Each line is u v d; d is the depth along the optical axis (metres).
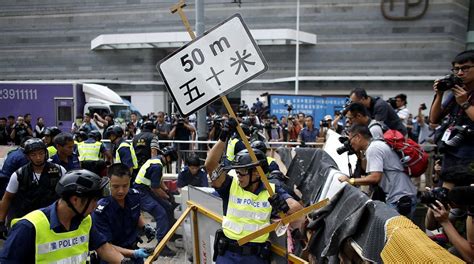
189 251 5.28
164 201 5.96
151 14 28.98
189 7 28.44
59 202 2.34
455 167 2.86
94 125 12.84
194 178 5.97
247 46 3.02
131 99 29.36
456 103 3.40
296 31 26.75
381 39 27.52
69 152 5.40
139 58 29.31
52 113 16.20
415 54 27.23
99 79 29.86
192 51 3.07
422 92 27.05
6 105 16.27
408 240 2.11
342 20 27.80
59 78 30.55
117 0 29.38
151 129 7.81
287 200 3.26
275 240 3.20
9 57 31.22
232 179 3.35
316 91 28.11
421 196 2.64
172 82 3.11
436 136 3.73
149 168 5.74
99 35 29.61
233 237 3.18
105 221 3.47
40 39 30.67
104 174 5.85
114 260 2.73
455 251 2.71
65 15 30.17
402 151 3.76
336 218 3.23
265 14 28.48
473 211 2.40
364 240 2.67
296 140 13.31
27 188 4.17
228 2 28.84
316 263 3.47
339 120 11.34
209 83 3.07
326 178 4.36
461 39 28.02
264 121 13.86
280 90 28.42
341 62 27.98
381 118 4.89
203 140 8.18
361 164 4.25
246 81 3.03
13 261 2.25
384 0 27.22
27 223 2.27
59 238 2.35
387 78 27.20
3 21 31.02
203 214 4.04
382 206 2.66
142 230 3.83
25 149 4.13
